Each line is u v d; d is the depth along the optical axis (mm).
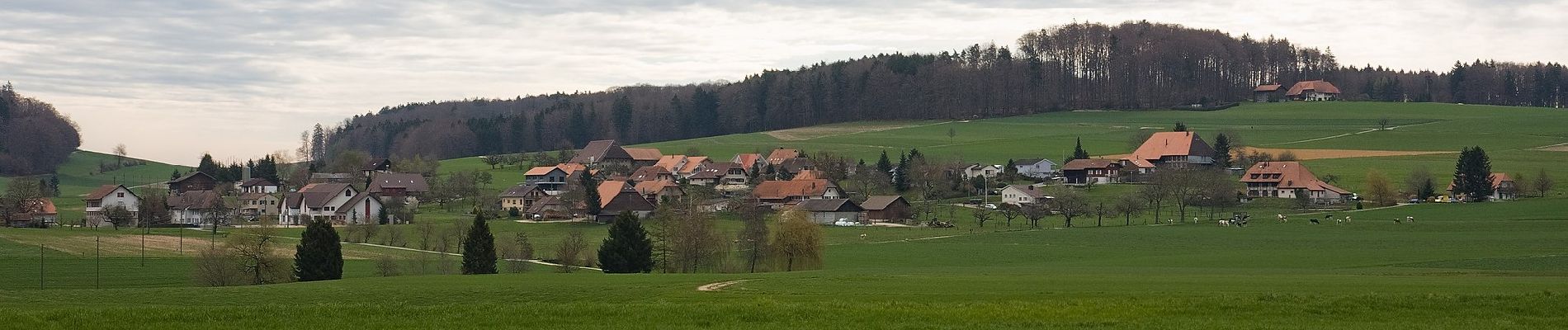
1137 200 193500
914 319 52938
